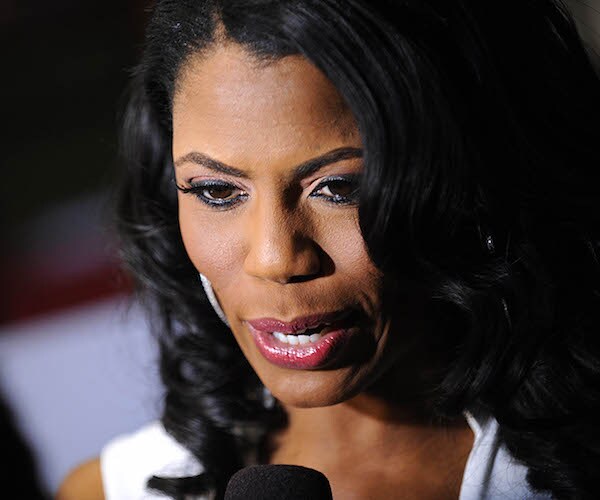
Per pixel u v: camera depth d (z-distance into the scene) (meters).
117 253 2.15
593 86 1.72
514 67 1.56
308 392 1.55
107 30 10.21
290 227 1.42
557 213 1.64
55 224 7.50
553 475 1.72
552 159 1.62
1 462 3.79
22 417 4.00
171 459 2.02
